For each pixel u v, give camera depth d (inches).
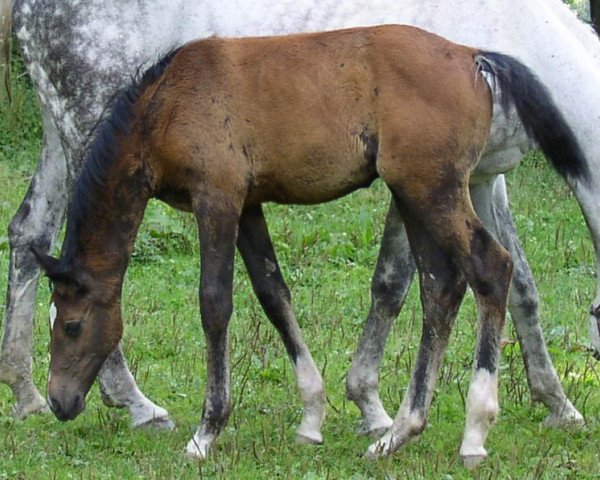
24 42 378.3
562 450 338.6
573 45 335.6
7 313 381.7
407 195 311.6
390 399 388.5
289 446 339.6
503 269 311.9
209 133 316.2
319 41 319.0
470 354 434.6
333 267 550.6
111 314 333.4
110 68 366.0
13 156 738.8
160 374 417.1
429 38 315.3
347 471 321.4
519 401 385.1
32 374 397.1
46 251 384.2
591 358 429.7
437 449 332.8
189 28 366.0
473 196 359.9
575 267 554.6
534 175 687.1
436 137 307.0
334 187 320.2
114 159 326.6
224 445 334.0
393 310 355.6
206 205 318.0
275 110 315.9
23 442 346.3
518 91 317.7
